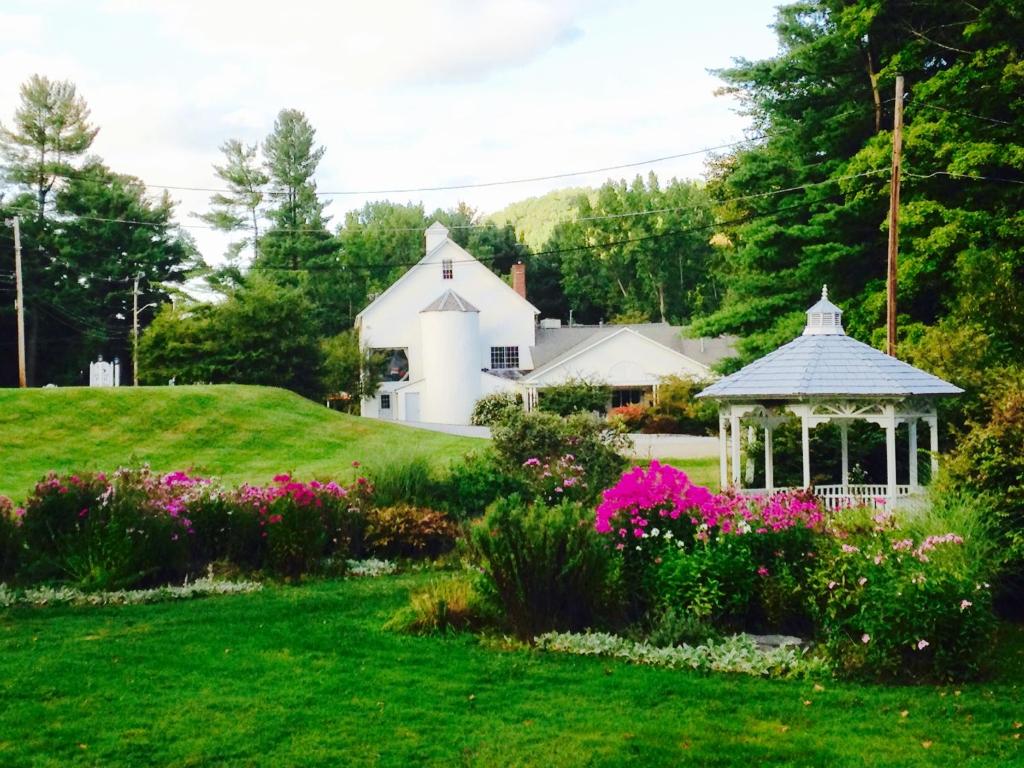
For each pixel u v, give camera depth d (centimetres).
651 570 1171
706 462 3097
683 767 742
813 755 764
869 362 2042
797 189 3584
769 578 1124
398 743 789
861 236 3412
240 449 3169
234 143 7781
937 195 3125
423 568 1725
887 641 969
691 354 5956
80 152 6450
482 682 965
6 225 6003
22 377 4828
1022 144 2950
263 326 4491
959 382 2097
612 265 9250
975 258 2509
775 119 3794
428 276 5906
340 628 1216
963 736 805
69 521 1564
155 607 1367
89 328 6238
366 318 5888
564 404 4828
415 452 2175
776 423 2325
